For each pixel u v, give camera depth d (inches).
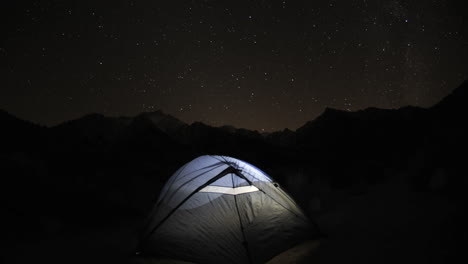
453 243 152.3
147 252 176.4
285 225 185.2
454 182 251.4
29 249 186.4
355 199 290.0
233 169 197.5
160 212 195.6
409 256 146.9
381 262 145.0
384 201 261.1
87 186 296.7
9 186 246.7
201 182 197.3
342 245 174.2
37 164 297.4
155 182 351.3
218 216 179.5
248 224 176.4
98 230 233.9
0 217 213.6
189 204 187.9
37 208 238.2
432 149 322.3
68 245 197.2
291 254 169.3
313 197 323.0
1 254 175.2
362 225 207.9
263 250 167.8
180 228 179.9
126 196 303.7
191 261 165.8
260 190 196.5
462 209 198.4
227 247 167.2
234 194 187.0
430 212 207.8
